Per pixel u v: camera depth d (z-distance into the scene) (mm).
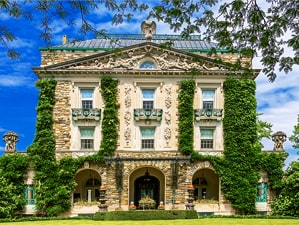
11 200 41875
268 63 14836
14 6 12375
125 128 45406
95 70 45688
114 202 43906
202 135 45844
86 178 47250
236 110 45344
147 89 46406
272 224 29859
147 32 47156
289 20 13688
